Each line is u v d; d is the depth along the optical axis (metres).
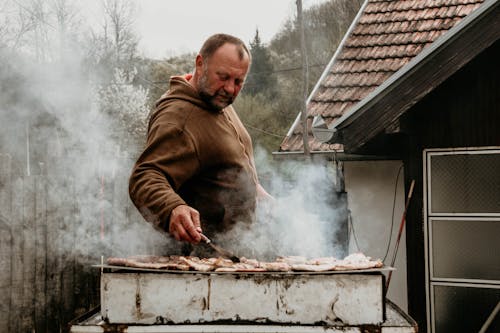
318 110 7.23
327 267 2.30
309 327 2.17
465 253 5.25
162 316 2.22
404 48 7.52
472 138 5.25
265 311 2.21
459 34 4.84
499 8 4.75
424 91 4.98
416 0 8.15
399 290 6.28
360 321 2.20
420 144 5.36
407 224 5.41
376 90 5.02
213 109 2.96
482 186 5.22
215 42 2.88
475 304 5.20
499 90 5.19
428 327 5.28
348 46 7.86
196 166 2.86
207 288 2.22
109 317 2.24
